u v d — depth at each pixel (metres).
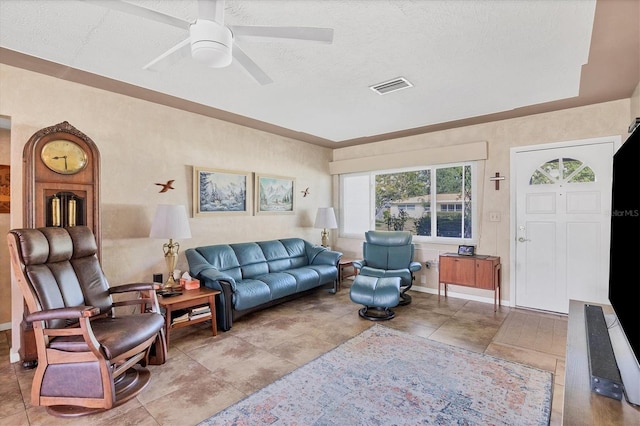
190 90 3.03
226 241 4.23
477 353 2.70
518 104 3.42
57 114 2.84
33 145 2.51
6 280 3.34
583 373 1.26
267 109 3.60
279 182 4.94
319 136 4.99
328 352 2.73
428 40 2.09
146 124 3.43
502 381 2.26
